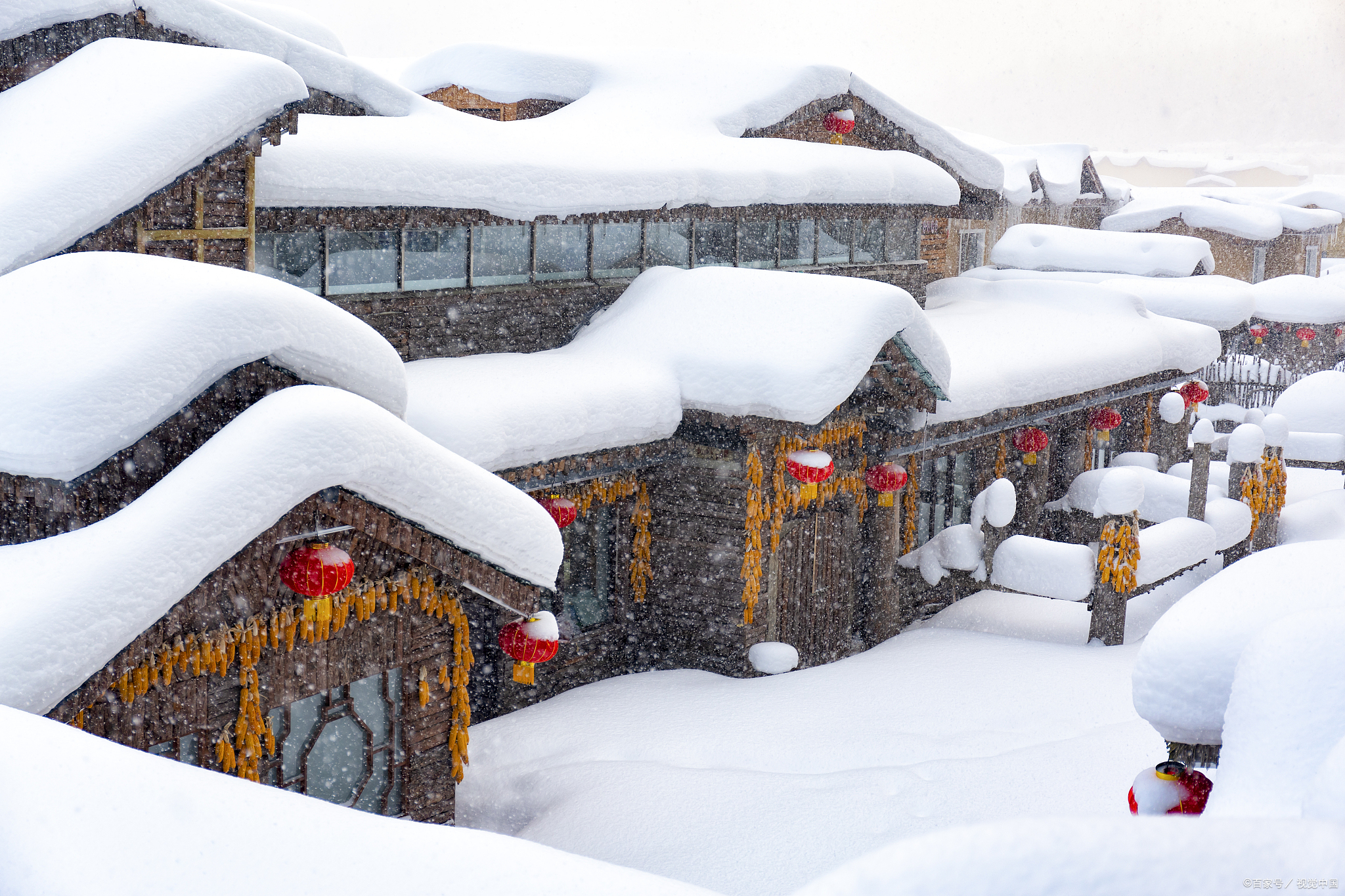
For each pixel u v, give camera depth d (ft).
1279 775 15.12
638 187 39.17
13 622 16.57
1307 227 107.24
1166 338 58.23
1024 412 47.55
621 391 33.99
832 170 47.50
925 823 27.48
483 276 37.09
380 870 12.62
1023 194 86.69
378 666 23.93
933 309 59.11
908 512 46.83
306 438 19.61
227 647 20.68
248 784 13.83
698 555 37.40
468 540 22.40
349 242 33.04
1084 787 29.40
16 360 19.93
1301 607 19.66
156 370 19.72
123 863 11.71
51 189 24.79
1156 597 49.26
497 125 41.39
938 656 39.70
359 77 37.52
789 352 34.30
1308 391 69.15
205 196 27.27
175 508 18.35
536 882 12.73
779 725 33.04
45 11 29.66
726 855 26.02
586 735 32.37
